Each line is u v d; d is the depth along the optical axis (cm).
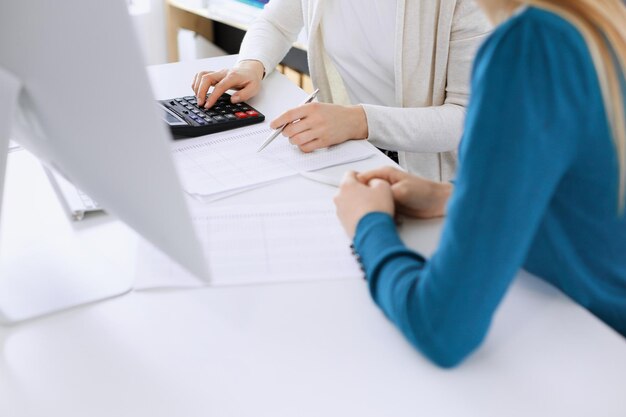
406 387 53
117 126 45
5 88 45
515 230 51
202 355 56
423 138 109
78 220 77
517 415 51
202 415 50
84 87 43
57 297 63
